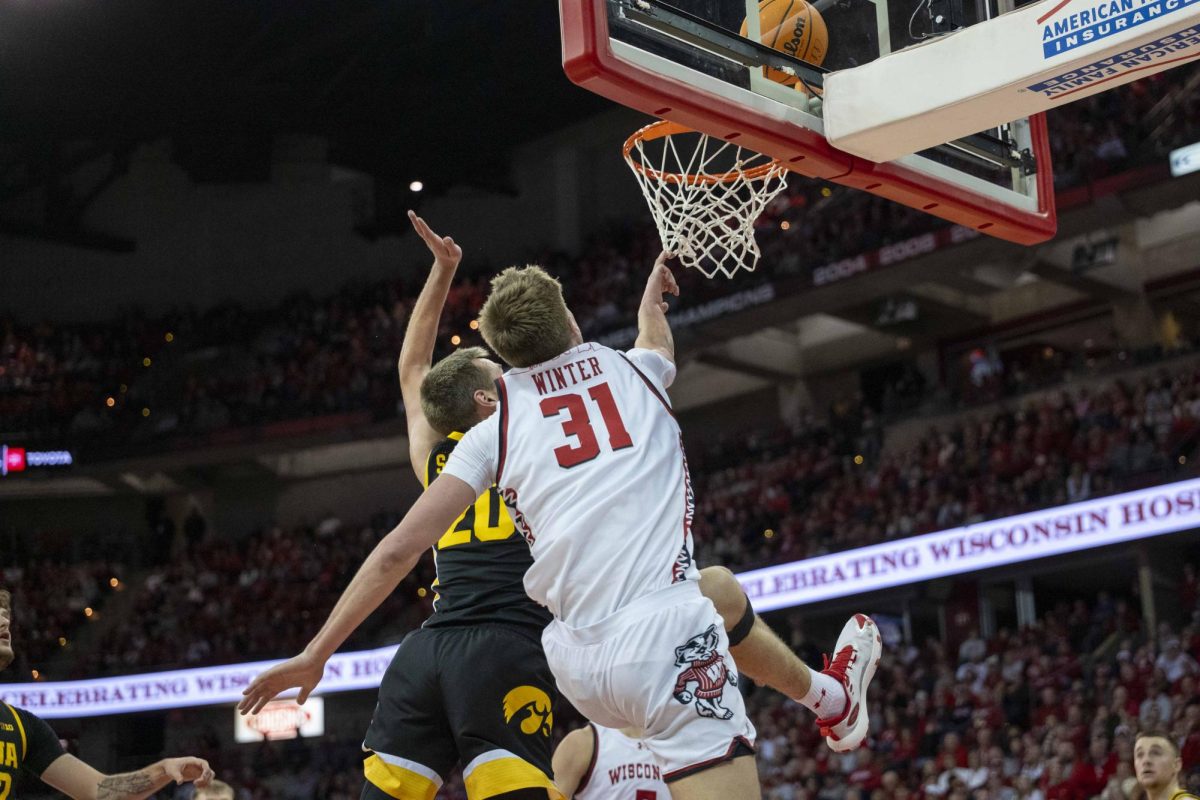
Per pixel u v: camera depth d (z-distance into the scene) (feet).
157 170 98.17
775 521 70.13
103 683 75.05
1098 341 73.67
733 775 8.01
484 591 9.84
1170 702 43.09
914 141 12.41
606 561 8.29
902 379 79.97
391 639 73.72
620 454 8.58
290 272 97.09
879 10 13.37
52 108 81.71
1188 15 10.22
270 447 87.71
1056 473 56.75
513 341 8.93
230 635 79.46
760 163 14.52
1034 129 14.67
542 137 95.40
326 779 69.41
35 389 90.84
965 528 55.98
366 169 92.22
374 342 90.12
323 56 79.10
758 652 9.69
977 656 54.80
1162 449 55.42
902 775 47.65
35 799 65.46
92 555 89.71
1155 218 70.18
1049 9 11.13
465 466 8.70
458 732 9.48
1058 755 42.55
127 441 88.63
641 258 85.46
